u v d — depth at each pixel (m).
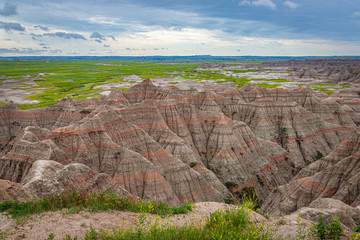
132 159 49.81
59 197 18.86
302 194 51.00
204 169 63.75
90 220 15.95
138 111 71.06
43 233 14.04
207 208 21.81
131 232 13.85
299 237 14.43
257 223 17.58
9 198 18.38
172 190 51.09
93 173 29.56
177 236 13.56
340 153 58.06
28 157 40.19
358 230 17.20
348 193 45.19
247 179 68.38
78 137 50.25
